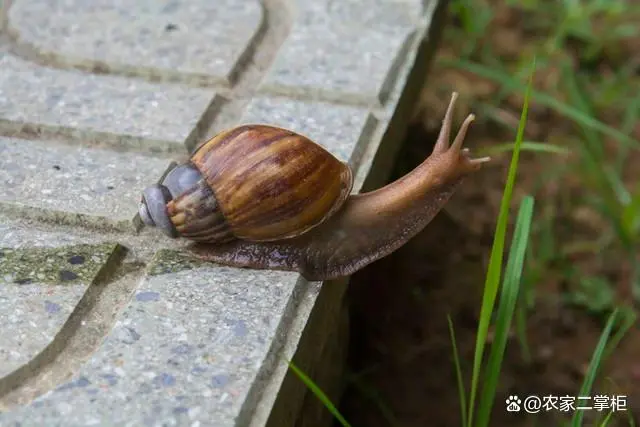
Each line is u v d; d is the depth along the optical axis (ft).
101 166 2.07
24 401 1.78
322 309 1.95
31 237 1.96
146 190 1.91
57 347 1.83
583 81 2.89
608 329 1.98
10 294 1.87
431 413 2.34
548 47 2.98
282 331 1.86
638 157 2.73
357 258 1.96
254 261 1.93
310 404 2.07
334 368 2.22
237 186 1.88
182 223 1.89
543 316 2.47
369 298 2.49
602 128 2.57
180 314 1.86
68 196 2.01
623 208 2.60
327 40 2.32
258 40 2.35
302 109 2.19
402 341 2.44
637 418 2.29
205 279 1.91
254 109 2.18
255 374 1.79
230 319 1.85
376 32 2.35
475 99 2.86
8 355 1.81
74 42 2.30
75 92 2.21
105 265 1.92
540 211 2.64
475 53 2.99
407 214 1.95
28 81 2.22
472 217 2.64
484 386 1.96
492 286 1.89
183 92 2.22
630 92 2.87
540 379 2.38
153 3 2.41
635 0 3.17
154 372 1.79
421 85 2.41
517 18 3.15
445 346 2.43
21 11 2.38
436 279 2.53
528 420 2.32
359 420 2.34
